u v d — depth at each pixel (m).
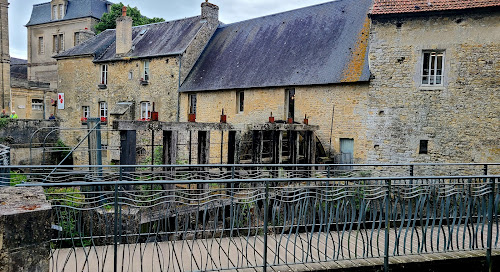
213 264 5.06
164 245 5.88
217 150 17.67
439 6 13.12
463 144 13.07
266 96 17.03
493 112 12.67
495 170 12.67
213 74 19.42
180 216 9.10
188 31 21.86
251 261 5.20
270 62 17.86
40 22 38.50
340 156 15.16
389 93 14.02
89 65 24.27
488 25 12.66
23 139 20.73
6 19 25.81
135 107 22.05
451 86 13.20
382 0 14.19
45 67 38.59
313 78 15.63
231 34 21.41
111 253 5.50
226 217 9.88
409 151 13.80
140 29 25.25
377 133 14.27
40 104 29.48
